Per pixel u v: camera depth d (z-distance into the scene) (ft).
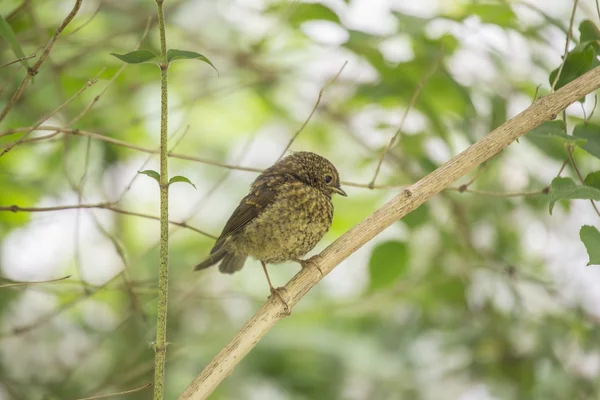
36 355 38.40
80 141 37.68
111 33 36.68
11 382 34.88
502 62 34.91
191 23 40.47
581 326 36.35
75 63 34.37
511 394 37.14
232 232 30.63
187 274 41.60
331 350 42.86
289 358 42.47
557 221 38.52
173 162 46.96
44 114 35.50
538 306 38.19
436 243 40.19
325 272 22.48
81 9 36.65
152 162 44.11
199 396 20.31
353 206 46.06
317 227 31.07
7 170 36.45
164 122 18.93
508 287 37.17
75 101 36.86
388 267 32.76
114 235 38.70
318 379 42.22
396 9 31.40
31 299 40.11
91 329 38.52
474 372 37.65
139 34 36.55
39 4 35.96
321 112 42.34
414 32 30.58
